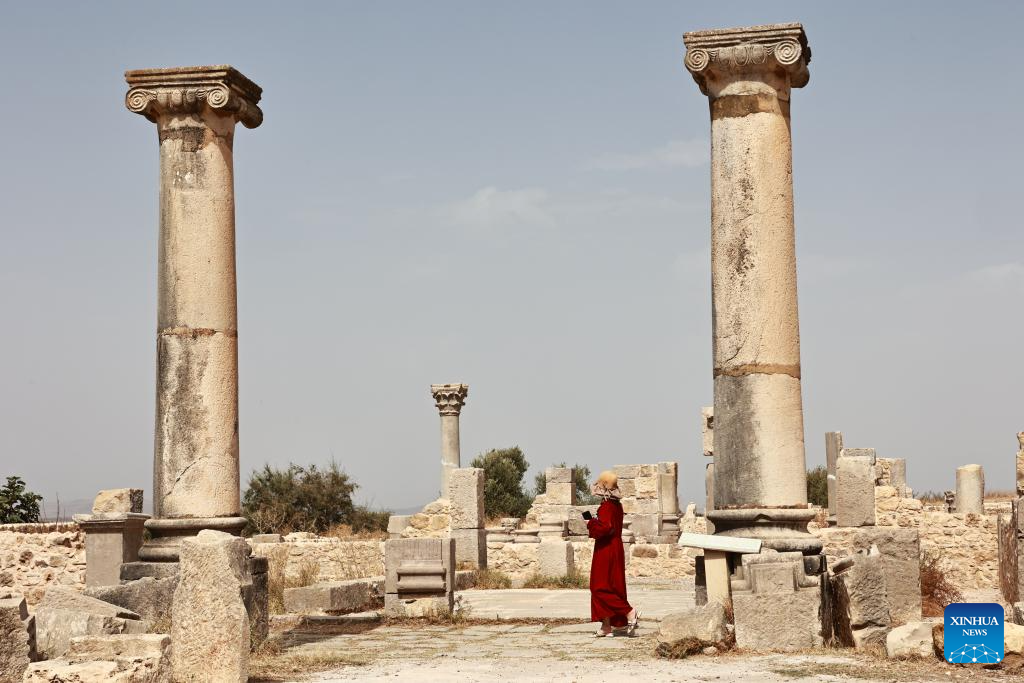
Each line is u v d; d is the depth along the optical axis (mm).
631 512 34938
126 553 20406
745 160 13820
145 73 14250
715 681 10398
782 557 12578
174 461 13914
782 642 12219
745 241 13719
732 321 13672
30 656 10555
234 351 14344
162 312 14141
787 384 13586
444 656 12961
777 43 13805
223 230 14305
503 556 30156
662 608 19297
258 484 55750
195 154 14227
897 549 14133
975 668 10766
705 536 13156
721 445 13648
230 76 14273
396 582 18172
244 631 10523
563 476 35875
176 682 10453
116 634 11258
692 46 14023
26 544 22281
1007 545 16453
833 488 32219
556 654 12938
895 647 11438
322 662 12406
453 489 29875
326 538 34656
